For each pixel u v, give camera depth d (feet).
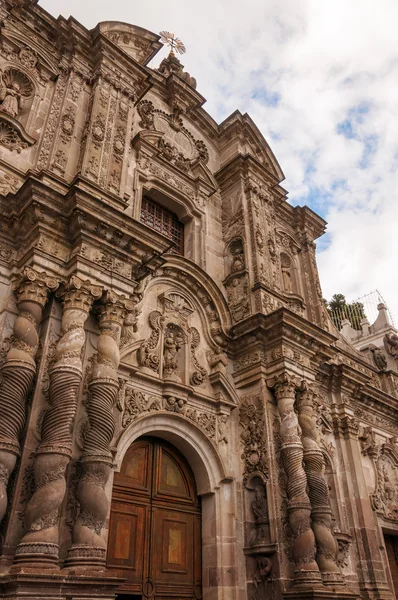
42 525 23.45
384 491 52.19
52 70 42.98
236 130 59.36
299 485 37.09
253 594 35.27
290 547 36.11
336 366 52.85
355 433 51.75
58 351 28.43
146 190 47.67
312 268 61.41
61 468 24.90
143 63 51.37
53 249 31.76
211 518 37.09
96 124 40.34
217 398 41.09
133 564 32.35
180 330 42.42
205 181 53.78
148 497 35.27
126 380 35.60
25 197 31.63
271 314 43.21
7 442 24.62
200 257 49.47
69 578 22.20
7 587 21.52
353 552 45.01
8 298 30.45
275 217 61.82
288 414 40.04
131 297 33.55
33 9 43.78
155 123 52.44
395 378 66.95
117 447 32.76
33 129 39.34
